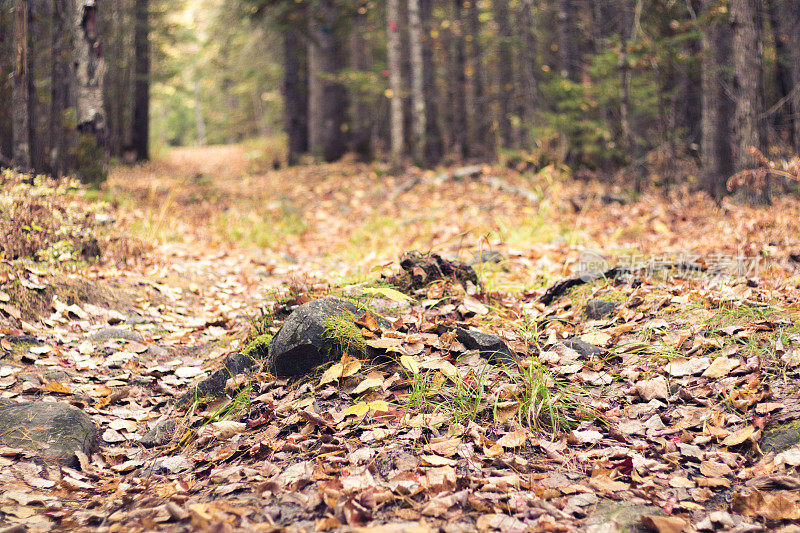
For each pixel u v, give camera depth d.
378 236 8.60
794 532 2.11
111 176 13.72
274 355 3.73
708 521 2.20
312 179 14.98
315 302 3.85
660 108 11.66
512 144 21.39
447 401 3.15
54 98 8.52
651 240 7.30
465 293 4.66
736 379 3.13
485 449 2.71
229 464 2.92
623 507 2.31
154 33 22.91
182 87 31.75
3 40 9.54
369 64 23.92
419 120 15.87
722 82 10.61
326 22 17.97
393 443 2.84
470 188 11.80
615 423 2.97
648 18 11.54
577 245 7.19
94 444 3.28
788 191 10.18
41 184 6.39
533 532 2.16
